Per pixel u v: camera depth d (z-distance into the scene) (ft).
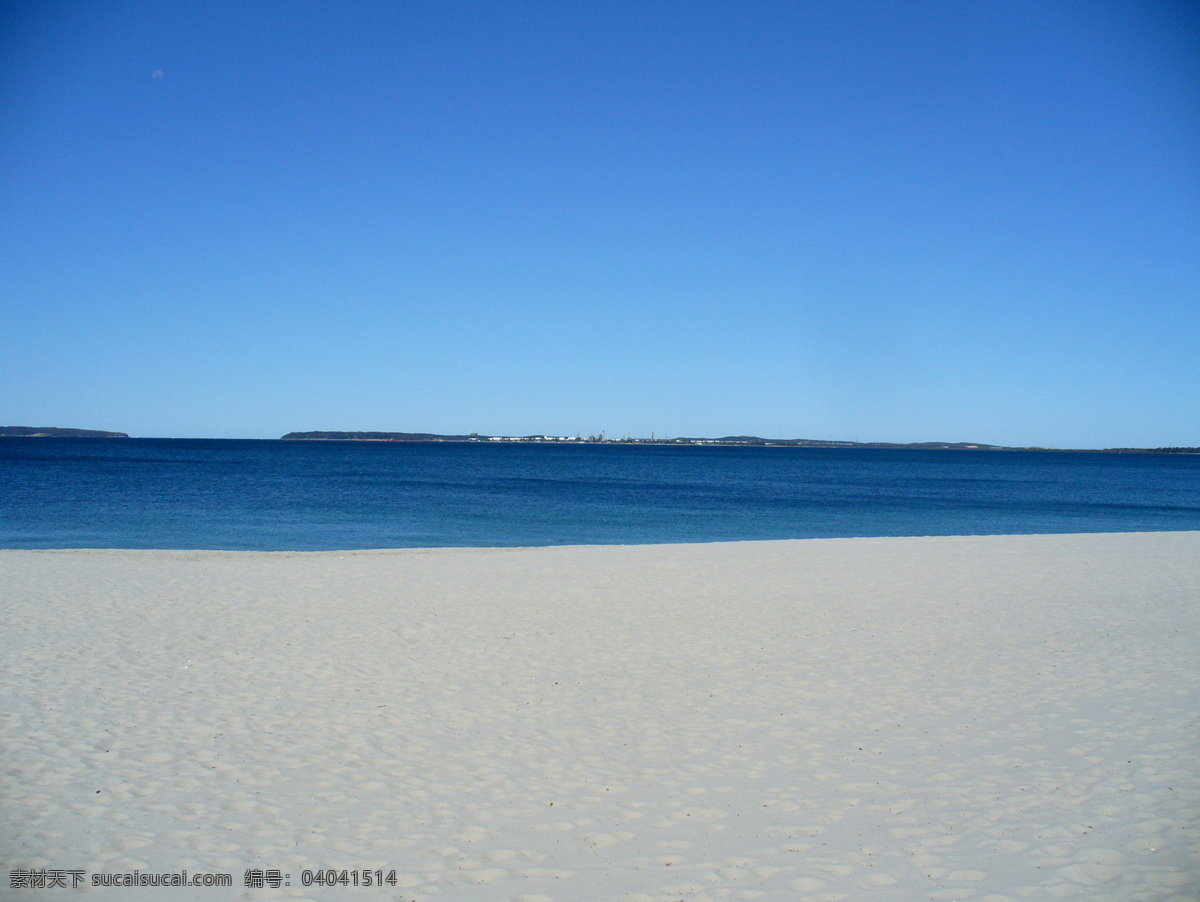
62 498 121.60
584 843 16.31
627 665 30.35
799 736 22.79
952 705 25.52
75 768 19.58
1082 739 22.15
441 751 21.47
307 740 22.04
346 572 52.08
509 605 41.52
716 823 17.28
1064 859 15.39
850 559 60.18
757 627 36.99
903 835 16.61
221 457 318.86
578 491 163.22
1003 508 135.23
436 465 286.66
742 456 550.36
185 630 34.65
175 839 16.15
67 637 32.83
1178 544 70.23
